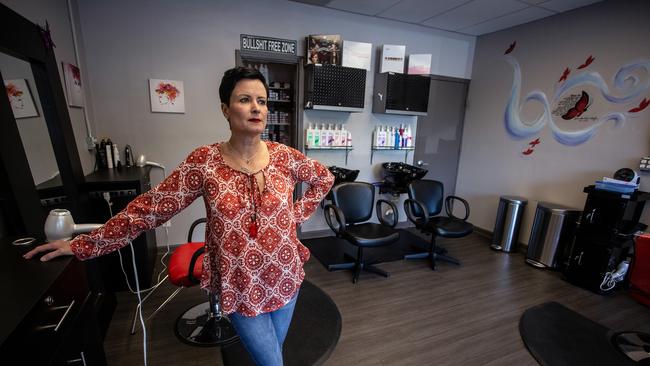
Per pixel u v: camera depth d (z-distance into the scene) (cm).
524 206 330
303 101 324
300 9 304
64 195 172
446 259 305
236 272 90
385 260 305
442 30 371
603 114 277
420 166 404
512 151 356
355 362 170
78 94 223
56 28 197
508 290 256
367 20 333
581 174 295
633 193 239
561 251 292
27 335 77
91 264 166
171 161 287
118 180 204
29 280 91
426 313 219
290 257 97
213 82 287
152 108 272
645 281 179
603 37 273
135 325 191
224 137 300
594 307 233
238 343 177
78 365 110
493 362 174
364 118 358
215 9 275
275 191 94
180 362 164
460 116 414
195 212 307
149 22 258
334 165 356
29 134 146
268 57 300
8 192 119
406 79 335
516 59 346
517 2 282
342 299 233
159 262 274
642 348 185
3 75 129
